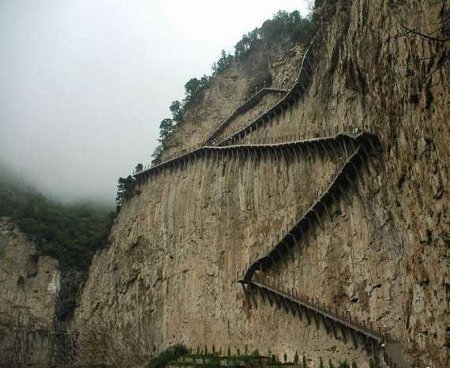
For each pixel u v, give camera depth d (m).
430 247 35.06
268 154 70.88
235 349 65.19
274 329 59.72
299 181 63.53
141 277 88.88
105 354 93.06
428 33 31.42
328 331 51.97
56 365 99.06
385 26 41.62
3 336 104.50
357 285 49.88
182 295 78.19
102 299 96.75
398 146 40.84
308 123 65.81
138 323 86.50
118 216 101.75
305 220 58.22
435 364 34.88
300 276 58.03
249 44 100.50
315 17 69.50
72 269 110.38
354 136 49.72
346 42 53.94
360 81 51.28
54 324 103.62
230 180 76.94
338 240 53.72
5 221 116.00
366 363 46.41
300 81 69.31
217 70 105.44
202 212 79.88
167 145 101.75
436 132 32.75
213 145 83.38
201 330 72.19
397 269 45.69
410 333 39.41
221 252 73.38
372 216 49.44
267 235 66.38
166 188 90.62
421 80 34.38
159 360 70.69
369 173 49.62
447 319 32.97
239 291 67.56
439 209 33.12
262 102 86.44
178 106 110.12
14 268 110.00
